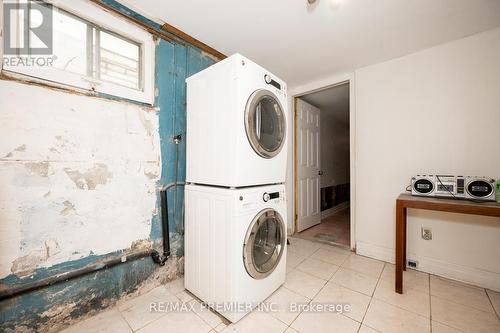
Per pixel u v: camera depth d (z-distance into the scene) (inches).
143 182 61.6
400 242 61.4
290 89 116.8
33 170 43.8
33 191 43.9
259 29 65.7
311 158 132.3
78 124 49.6
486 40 64.4
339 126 180.5
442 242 71.3
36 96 44.2
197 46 74.5
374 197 86.7
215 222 53.3
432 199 62.1
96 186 52.4
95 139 52.2
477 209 52.0
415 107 76.9
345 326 48.6
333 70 93.3
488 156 64.3
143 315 52.5
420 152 76.0
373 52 78.0
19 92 42.5
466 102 67.6
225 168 52.2
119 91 56.3
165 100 66.6
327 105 143.6
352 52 78.2
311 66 89.4
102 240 53.6
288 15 59.2
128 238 58.4
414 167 77.2
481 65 65.3
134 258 58.4
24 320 43.2
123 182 57.3
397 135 80.9
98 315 52.2
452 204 55.1
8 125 41.3
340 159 182.2
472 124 66.7
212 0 53.8
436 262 72.2
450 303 56.7
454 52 69.6
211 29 65.7
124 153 57.4
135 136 59.7
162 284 65.9
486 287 63.6
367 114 88.4
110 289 54.9
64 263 47.8
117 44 58.2
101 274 53.5
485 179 59.4
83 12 50.4
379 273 73.5
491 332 46.4
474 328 47.6
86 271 49.8
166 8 56.9
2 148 40.6
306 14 58.7
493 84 63.6
